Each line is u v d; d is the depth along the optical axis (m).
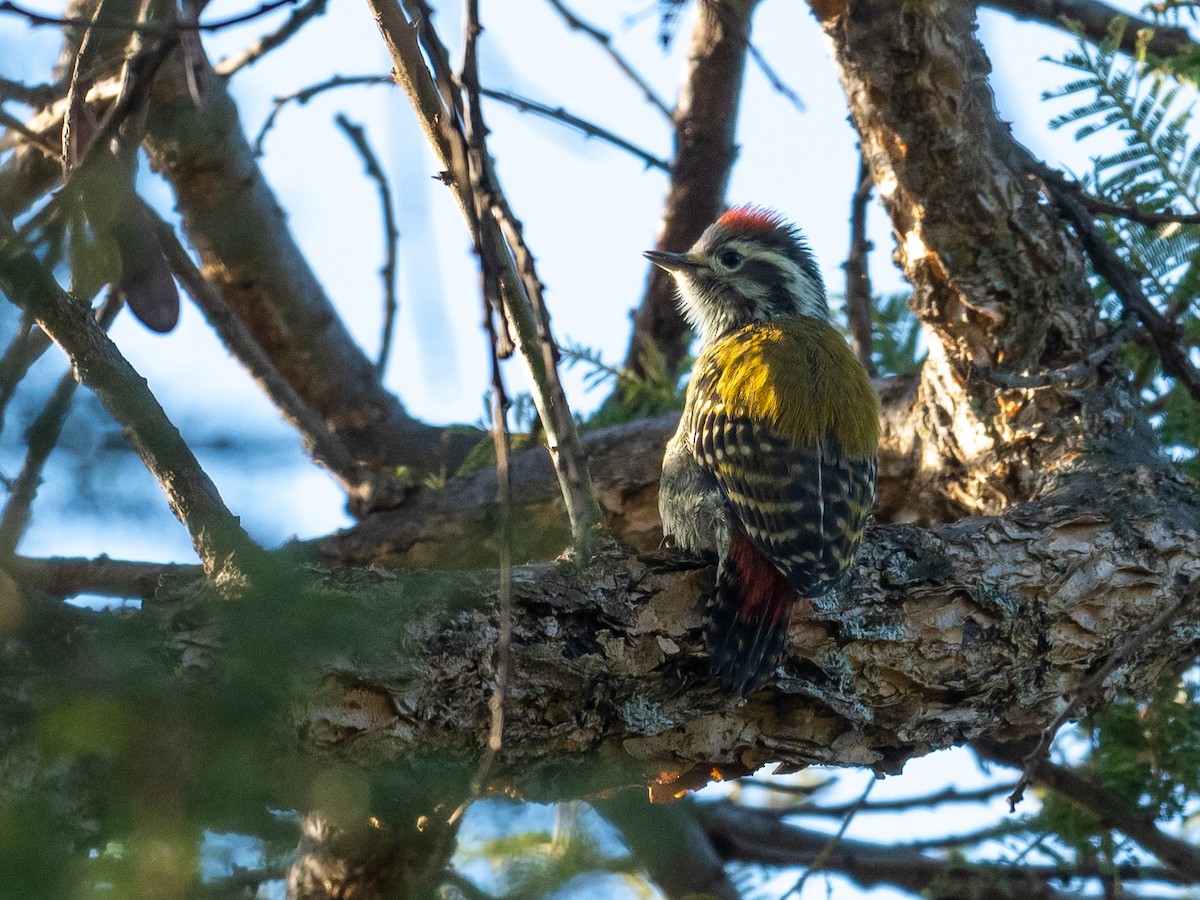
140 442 6.97
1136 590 10.05
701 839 14.20
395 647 7.52
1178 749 12.44
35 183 14.02
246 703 5.77
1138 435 11.65
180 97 14.47
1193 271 12.72
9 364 6.24
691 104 17.56
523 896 7.49
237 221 15.52
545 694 8.25
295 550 6.70
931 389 12.67
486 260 7.41
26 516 6.11
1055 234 11.83
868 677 9.32
